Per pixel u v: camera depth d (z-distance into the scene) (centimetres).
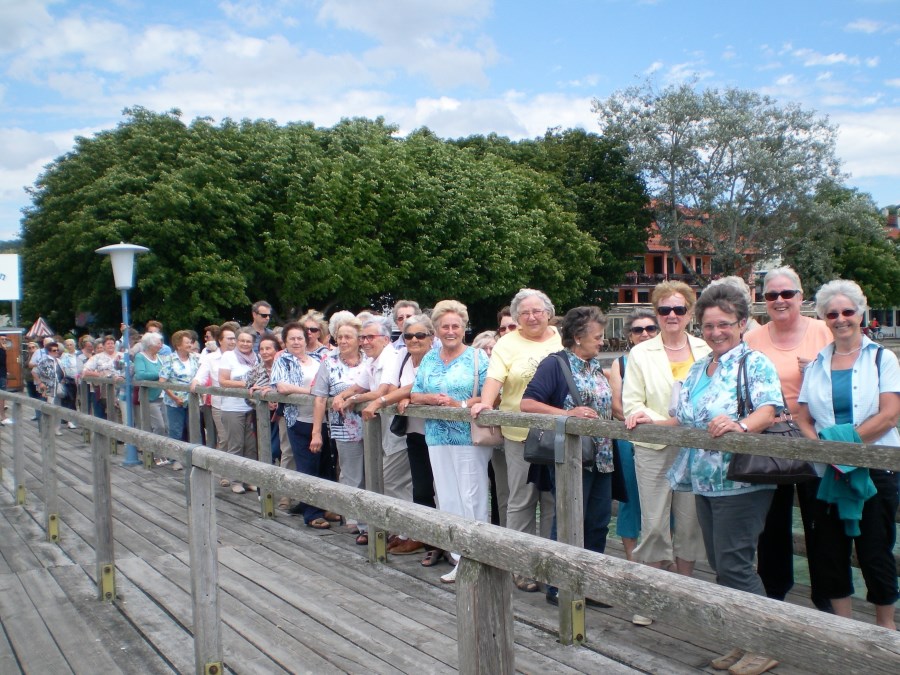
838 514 345
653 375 417
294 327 675
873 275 5628
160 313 2517
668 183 3925
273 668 362
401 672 352
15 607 464
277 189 2828
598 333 425
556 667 346
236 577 496
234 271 2569
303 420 634
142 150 2702
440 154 3275
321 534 599
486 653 192
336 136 3131
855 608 418
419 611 428
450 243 3094
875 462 270
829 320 362
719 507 328
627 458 449
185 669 370
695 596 145
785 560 388
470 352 495
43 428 609
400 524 219
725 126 3703
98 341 1411
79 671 375
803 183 3731
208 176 2602
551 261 3459
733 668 328
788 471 304
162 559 553
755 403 324
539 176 3791
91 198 2580
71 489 807
